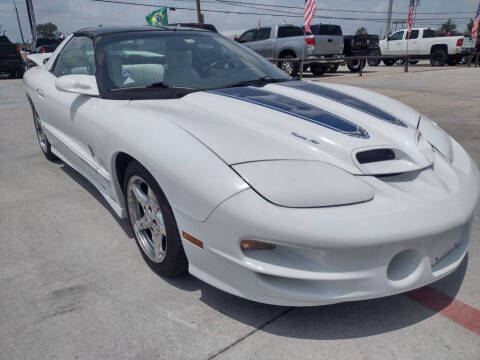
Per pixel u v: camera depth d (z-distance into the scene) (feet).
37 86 12.72
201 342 6.25
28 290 7.52
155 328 6.54
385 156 6.91
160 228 7.37
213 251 6.18
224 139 6.56
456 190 6.75
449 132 18.80
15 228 9.95
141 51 9.95
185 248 6.68
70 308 7.02
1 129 20.56
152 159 6.73
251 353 6.05
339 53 50.80
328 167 6.24
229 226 5.83
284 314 6.86
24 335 6.41
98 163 9.25
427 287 7.56
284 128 7.03
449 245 6.44
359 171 6.34
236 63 10.38
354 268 5.70
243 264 5.91
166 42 10.36
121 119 7.83
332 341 6.27
